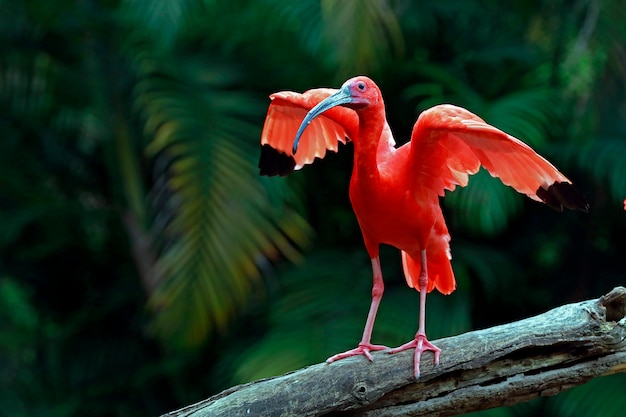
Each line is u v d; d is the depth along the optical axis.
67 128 12.69
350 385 5.56
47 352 13.17
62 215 12.32
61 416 12.20
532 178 5.65
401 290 11.05
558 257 12.80
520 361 5.55
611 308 5.55
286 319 10.62
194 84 10.80
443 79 11.39
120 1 11.55
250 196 9.66
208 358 12.28
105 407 12.39
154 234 11.30
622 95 11.36
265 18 11.90
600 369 5.56
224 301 9.38
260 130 10.38
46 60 12.09
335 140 6.88
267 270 11.41
